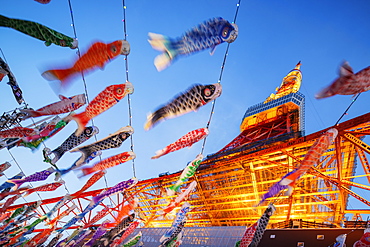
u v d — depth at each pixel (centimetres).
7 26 690
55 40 745
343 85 689
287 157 3519
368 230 1454
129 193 4262
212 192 4481
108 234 1611
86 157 1212
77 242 2256
